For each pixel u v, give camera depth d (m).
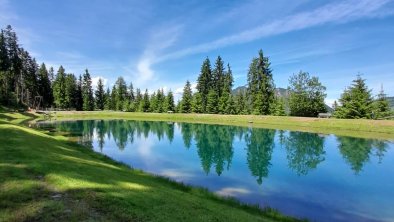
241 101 97.44
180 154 32.66
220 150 36.06
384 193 19.81
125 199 11.09
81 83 129.12
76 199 10.43
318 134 51.38
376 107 69.75
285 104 84.81
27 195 10.32
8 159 14.70
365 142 42.59
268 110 86.38
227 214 12.34
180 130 58.59
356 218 15.70
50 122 69.19
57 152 20.17
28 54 105.56
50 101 120.06
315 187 21.05
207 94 103.69
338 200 18.42
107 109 135.25
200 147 37.91
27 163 14.18
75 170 14.29
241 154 33.69
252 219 12.57
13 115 64.94
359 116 69.44
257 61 89.69
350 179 23.38
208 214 11.55
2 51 84.62
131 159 29.33
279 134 51.97
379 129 53.59
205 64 106.50
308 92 82.75
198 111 102.31
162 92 116.88
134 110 123.44
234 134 52.22
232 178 22.95
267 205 17.25
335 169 26.77
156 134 51.62
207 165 27.30
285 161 30.16
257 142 42.97
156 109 114.94
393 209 17.03
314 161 30.34
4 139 20.61
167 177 22.61
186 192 17.39
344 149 37.56
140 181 16.05
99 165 19.41
